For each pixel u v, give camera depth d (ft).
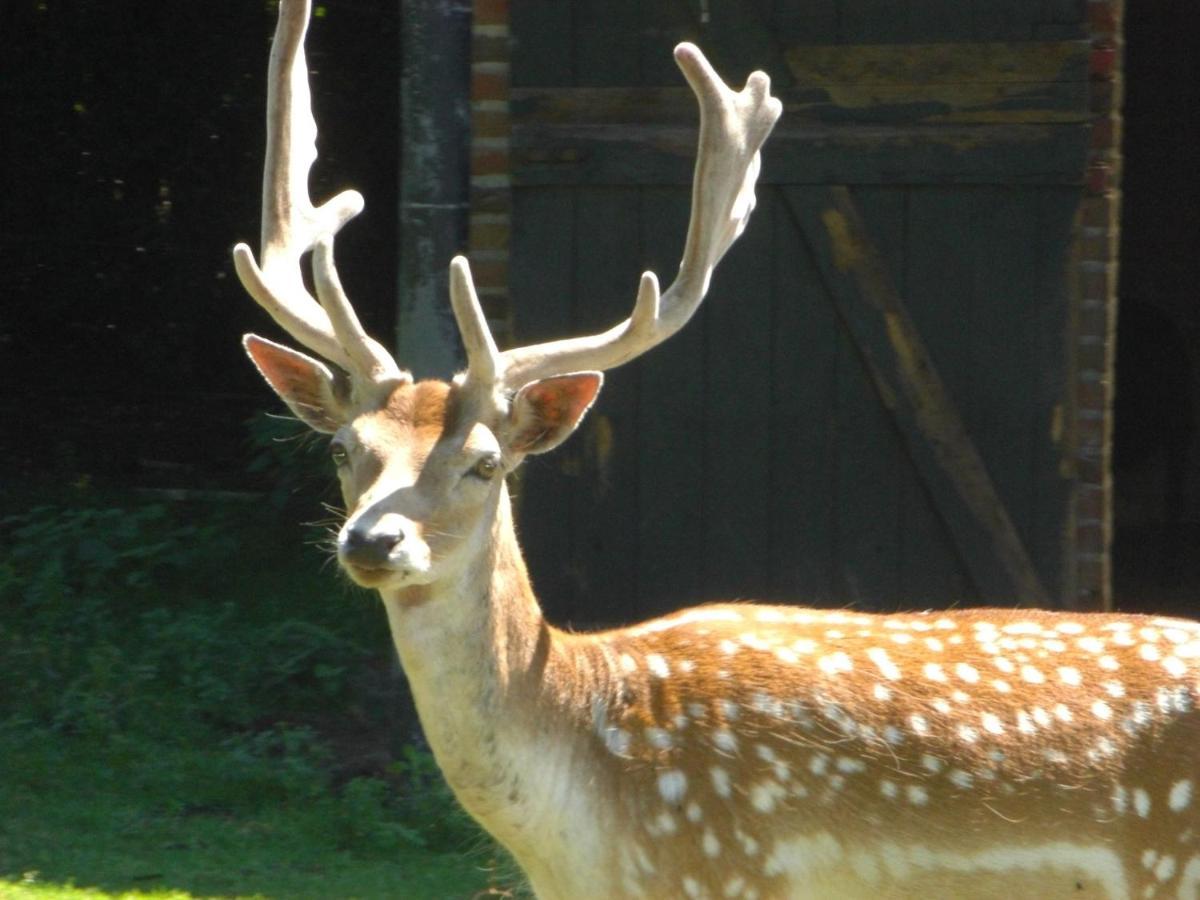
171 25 71.77
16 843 34.14
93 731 39.91
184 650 43.83
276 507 55.26
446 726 23.04
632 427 37.24
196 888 32.35
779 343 36.76
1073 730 23.88
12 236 75.20
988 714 23.88
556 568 37.55
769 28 36.35
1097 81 35.68
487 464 22.62
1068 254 35.76
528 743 23.29
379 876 33.53
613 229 37.06
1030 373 36.04
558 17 36.83
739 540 37.14
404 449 22.44
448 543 22.31
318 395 24.52
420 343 37.78
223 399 74.54
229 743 40.16
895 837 23.76
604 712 23.76
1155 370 67.36
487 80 37.27
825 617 25.53
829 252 36.45
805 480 36.86
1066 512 35.99
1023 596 36.19
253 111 72.23
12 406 72.74
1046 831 23.79
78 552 49.85
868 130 36.14
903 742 23.71
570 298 37.32
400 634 22.94
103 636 45.09
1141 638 24.89
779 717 23.71
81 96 73.15
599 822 23.49
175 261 74.59
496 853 34.30
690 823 23.48
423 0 37.01
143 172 73.92
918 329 36.32
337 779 38.55
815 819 23.67
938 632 25.02
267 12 71.26
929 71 35.91
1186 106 68.18
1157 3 68.08
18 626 45.68
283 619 48.16
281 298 24.77
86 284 75.41
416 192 37.52
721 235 25.68
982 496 36.24
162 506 54.24
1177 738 23.91
